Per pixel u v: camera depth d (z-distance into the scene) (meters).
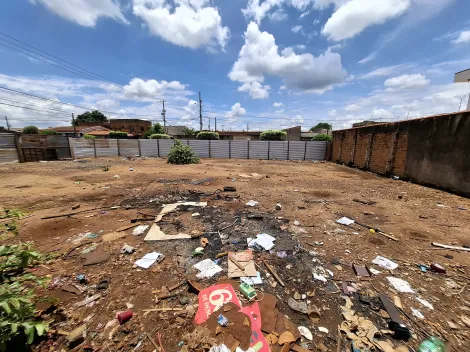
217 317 1.84
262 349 1.56
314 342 1.65
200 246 3.17
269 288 2.28
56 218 4.28
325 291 2.23
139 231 3.65
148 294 2.18
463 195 6.14
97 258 2.84
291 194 6.21
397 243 3.30
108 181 8.01
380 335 1.71
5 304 1.34
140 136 32.75
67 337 1.65
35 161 14.70
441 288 2.30
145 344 1.62
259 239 3.33
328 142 16.88
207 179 8.38
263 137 20.17
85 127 37.06
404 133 8.55
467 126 6.06
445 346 1.62
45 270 2.56
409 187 7.29
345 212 4.68
